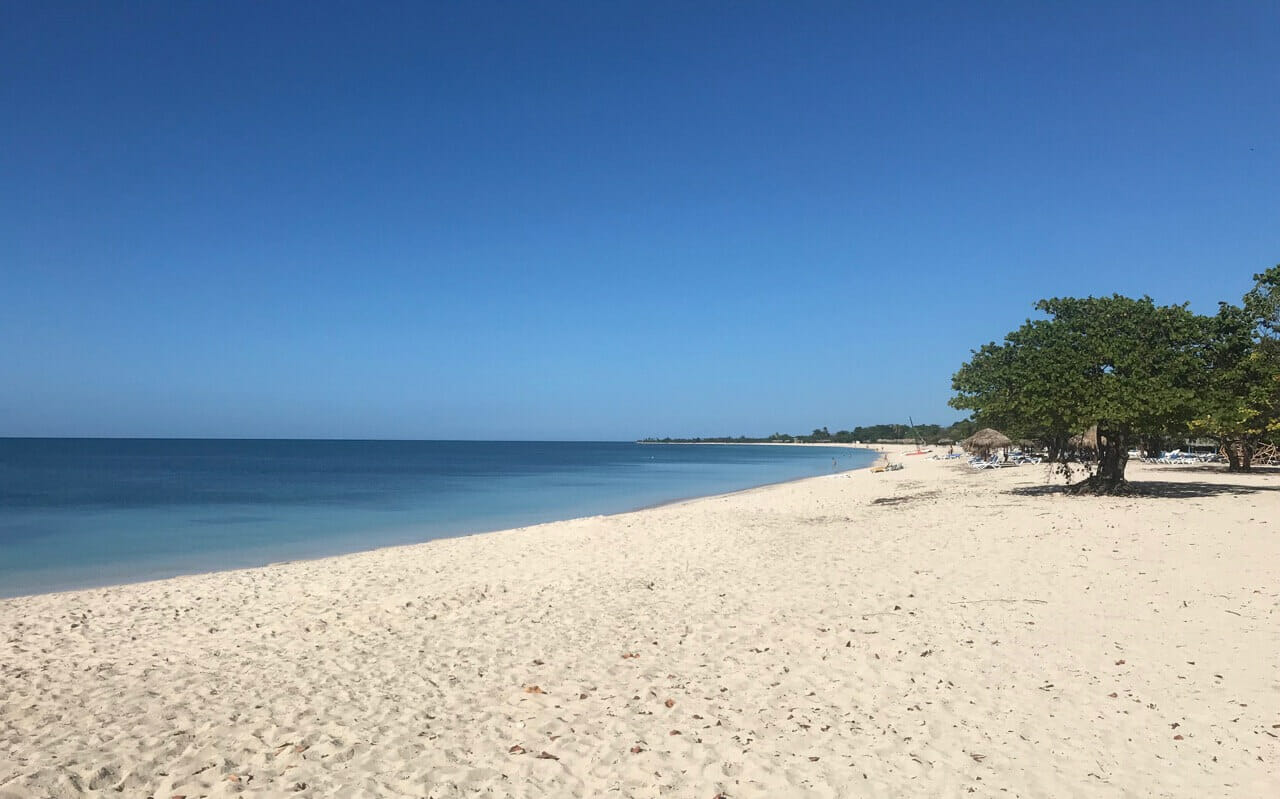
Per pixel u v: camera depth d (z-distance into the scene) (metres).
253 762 5.88
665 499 37.38
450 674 8.05
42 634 10.42
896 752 5.67
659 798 5.13
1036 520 16.19
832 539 16.17
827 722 6.30
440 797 5.21
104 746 6.23
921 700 6.67
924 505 22.27
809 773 5.38
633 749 5.92
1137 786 4.99
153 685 8.01
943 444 115.06
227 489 43.56
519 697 7.24
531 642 9.18
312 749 6.09
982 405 21.67
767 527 19.20
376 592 12.75
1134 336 20.23
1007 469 41.03
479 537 20.03
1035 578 10.84
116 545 21.19
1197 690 6.48
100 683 8.10
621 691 7.29
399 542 21.83
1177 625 8.24
